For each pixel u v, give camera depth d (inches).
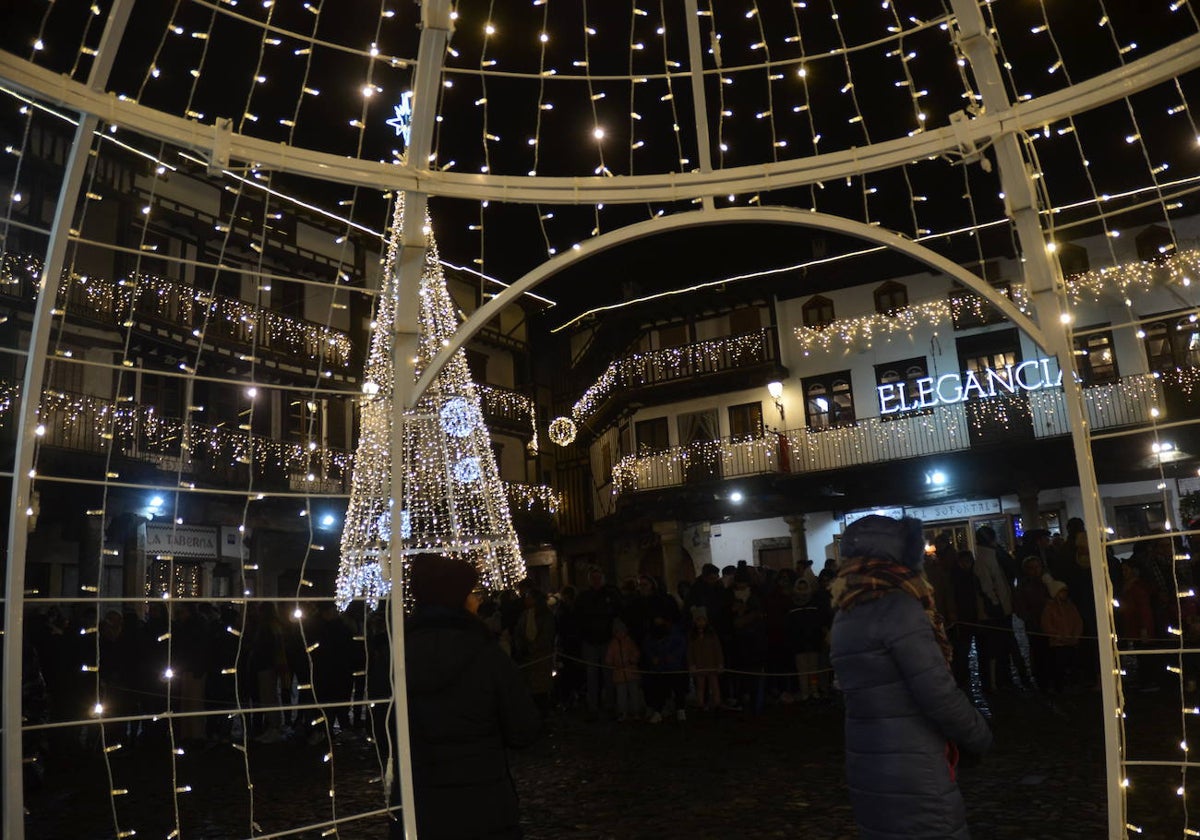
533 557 1202.0
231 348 772.0
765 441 917.8
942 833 92.2
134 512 693.9
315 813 255.1
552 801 250.4
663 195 130.2
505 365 1160.8
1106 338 773.9
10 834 103.7
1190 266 727.7
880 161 126.0
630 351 1040.2
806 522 935.7
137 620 457.1
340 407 902.4
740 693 423.5
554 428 773.3
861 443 870.4
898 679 96.3
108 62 108.9
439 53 125.3
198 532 768.9
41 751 320.5
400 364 128.3
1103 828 182.2
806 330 922.7
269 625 434.9
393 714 110.8
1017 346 824.3
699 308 987.9
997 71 120.4
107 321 674.2
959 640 398.9
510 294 127.6
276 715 428.5
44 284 111.7
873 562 101.4
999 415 802.2
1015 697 376.2
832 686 424.5
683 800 237.6
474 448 524.7
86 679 414.9
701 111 132.7
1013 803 207.6
